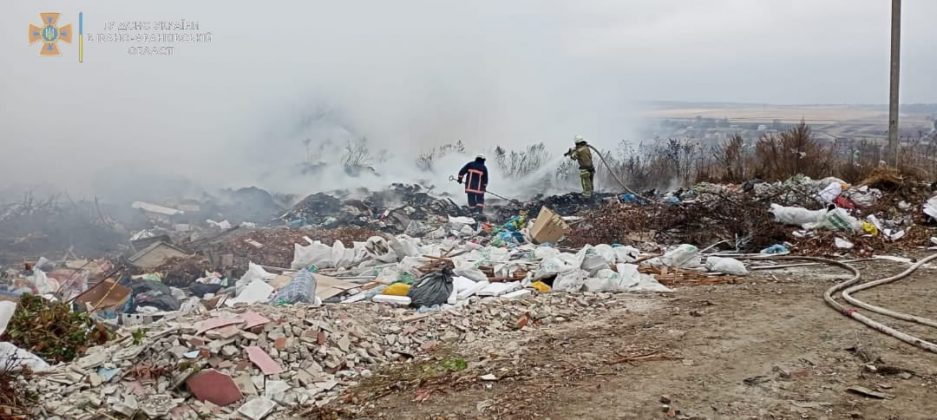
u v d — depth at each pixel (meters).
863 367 5.50
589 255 9.47
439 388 5.53
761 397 5.00
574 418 4.79
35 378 5.19
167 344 5.72
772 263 10.54
